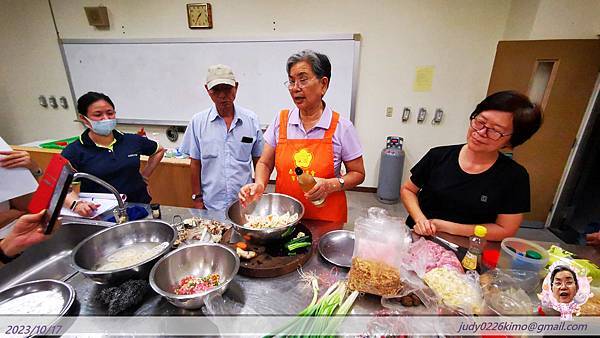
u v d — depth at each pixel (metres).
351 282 0.80
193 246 0.89
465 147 1.23
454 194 1.21
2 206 1.18
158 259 0.85
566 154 2.68
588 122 2.57
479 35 2.90
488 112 0.98
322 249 1.02
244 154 1.85
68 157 1.52
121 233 1.03
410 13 2.96
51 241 1.12
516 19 2.68
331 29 3.15
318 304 0.74
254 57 3.38
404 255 0.87
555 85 2.53
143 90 3.75
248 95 3.55
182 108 3.75
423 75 3.14
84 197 1.38
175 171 2.57
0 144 1.04
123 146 1.66
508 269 0.85
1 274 0.98
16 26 3.70
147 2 3.34
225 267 0.88
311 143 1.33
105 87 3.83
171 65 3.57
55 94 4.02
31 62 3.88
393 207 3.35
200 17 3.29
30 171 1.10
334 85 3.32
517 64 2.63
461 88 3.11
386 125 3.42
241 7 3.22
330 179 1.25
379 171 3.59
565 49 2.43
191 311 0.76
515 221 1.11
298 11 3.13
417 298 0.76
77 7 3.50
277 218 1.13
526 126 0.94
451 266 0.86
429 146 3.40
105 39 3.55
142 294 0.77
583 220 2.87
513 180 1.11
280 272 0.89
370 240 0.79
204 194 1.92
